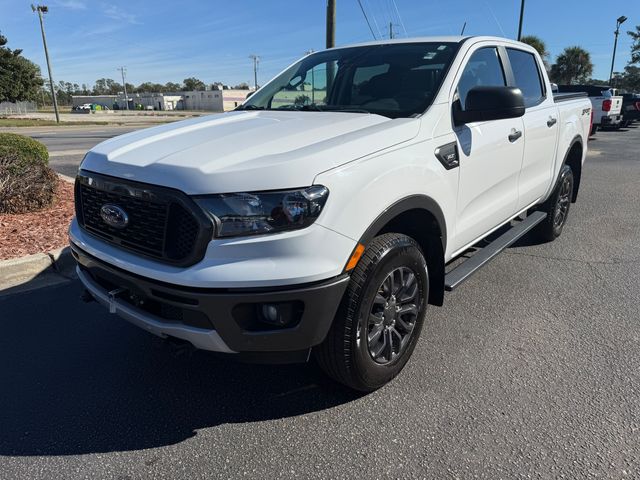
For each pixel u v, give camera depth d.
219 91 101.88
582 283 4.54
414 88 3.34
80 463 2.43
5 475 2.35
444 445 2.51
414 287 2.96
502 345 3.45
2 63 57.19
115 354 3.42
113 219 2.59
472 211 3.55
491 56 3.95
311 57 4.35
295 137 2.63
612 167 11.58
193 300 2.29
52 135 25.28
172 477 2.34
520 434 2.57
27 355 3.40
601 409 2.76
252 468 2.38
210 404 2.88
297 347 2.40
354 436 2.59
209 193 2.25
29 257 4.79
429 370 3.15
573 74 50.66
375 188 2.51
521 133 4.06
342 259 2.38
